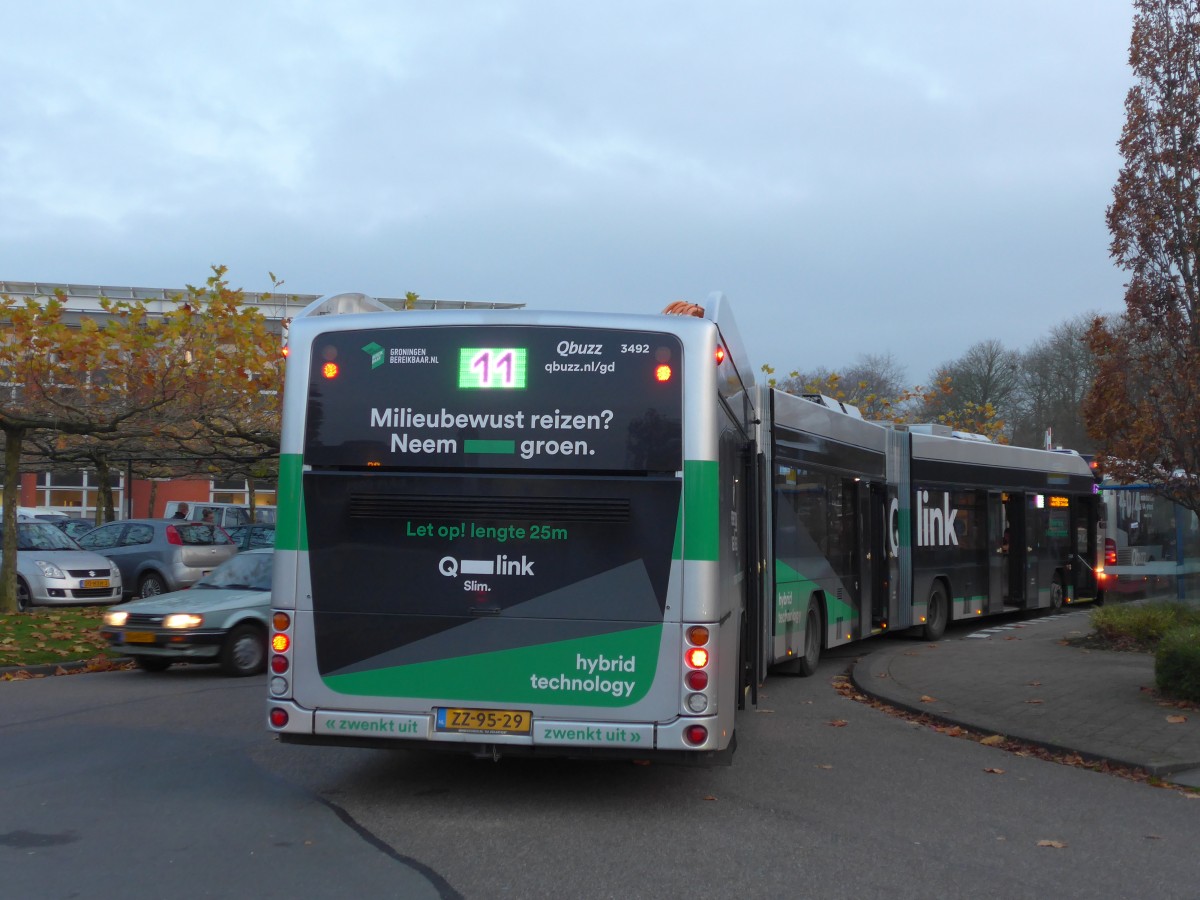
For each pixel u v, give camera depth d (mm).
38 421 18188
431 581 6812
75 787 7598
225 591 13883
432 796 7406
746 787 7840
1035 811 7289
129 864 5848
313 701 6859
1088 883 5758
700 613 6629
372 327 7004
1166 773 8320
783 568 12273
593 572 6711
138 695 11789
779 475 12195
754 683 8805
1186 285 13219
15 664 13484
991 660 13992
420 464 6871
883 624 15703
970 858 6156
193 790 7523
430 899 5309
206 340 18125
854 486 14984
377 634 6828
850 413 15461
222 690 12172
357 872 5727
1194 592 18453
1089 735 9383
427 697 6777
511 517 6777
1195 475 13336
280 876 5652
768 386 12203
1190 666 10711
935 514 17578
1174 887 5719
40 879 5582
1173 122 13180
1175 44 13344
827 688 12781
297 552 6938
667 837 6465
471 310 6949
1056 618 21000
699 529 6672
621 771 8258
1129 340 13734
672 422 6742
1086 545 22906
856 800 7504
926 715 10711
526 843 6297
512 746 6688
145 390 18406
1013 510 20234
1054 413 58438
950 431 19266
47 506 45188
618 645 6656
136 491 47812
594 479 6746
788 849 6258
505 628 6742
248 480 35156
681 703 6613
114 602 20922
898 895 5484
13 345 17016
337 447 6945
